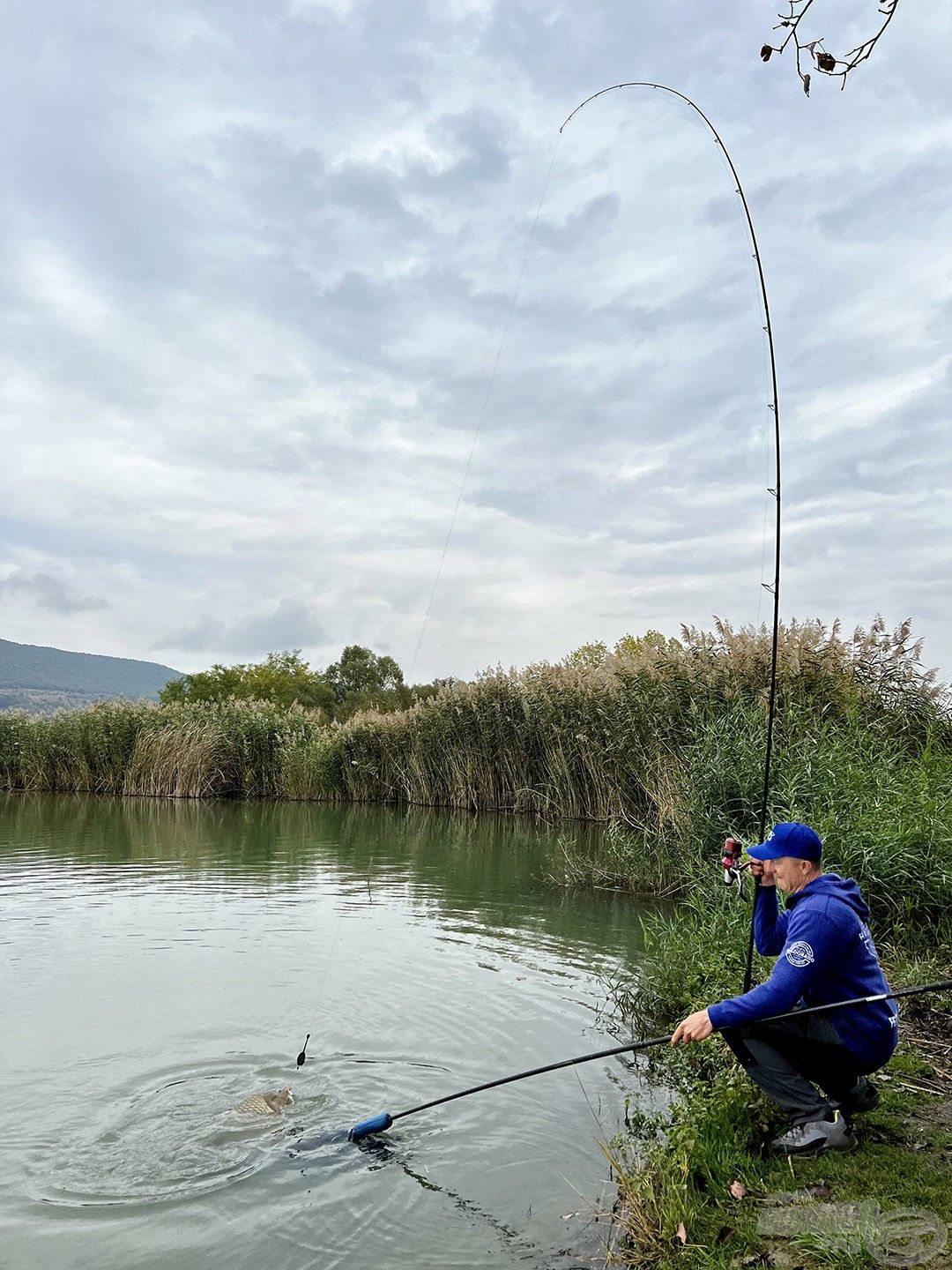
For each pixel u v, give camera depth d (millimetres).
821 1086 4844
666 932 9312
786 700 12930
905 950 7887
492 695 24094
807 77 4836
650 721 16469
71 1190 4820
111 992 8062
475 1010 7621
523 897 12453
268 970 8781
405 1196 4738
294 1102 5859
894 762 11070
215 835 18922
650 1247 4082
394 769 27031
